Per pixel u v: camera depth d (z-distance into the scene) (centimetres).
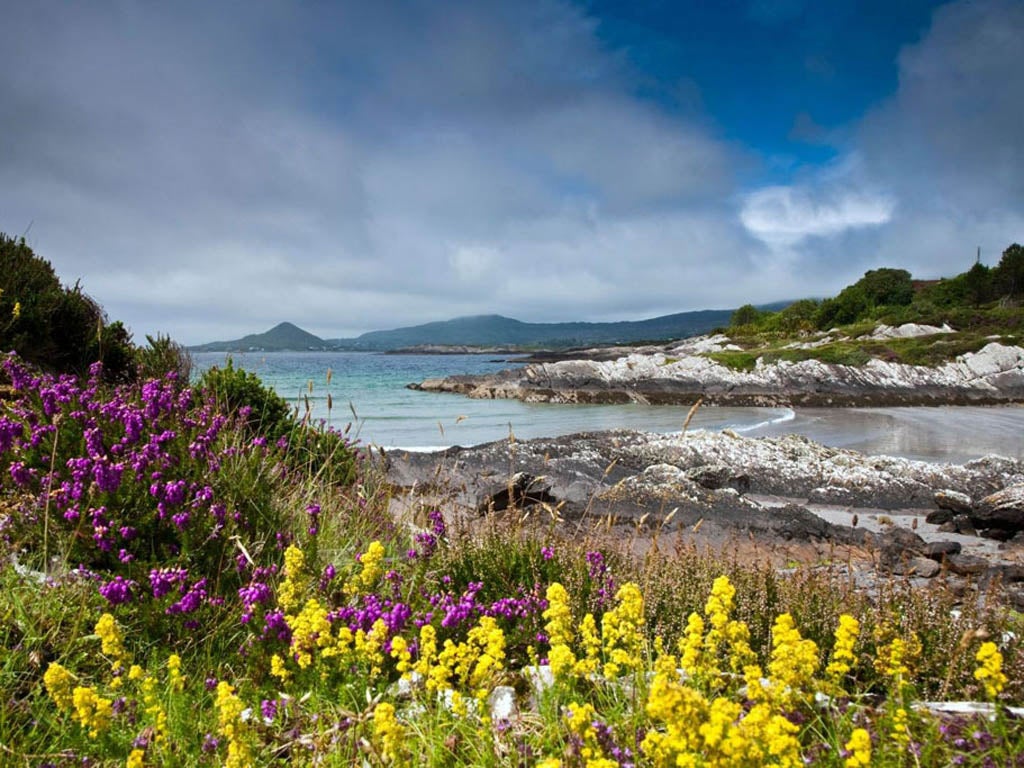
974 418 4256
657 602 503
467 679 347
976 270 11212
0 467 526
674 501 1467
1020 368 5653
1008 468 2111
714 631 309
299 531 572
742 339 11288
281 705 339
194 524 488
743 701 309
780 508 1455
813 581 572
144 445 545
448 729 314
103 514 462
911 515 1688
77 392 634
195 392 886
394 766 270
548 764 233
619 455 2184
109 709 285
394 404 4525
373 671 347
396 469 1622
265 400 984
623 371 6003
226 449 630
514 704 348
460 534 594
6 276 1039
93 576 436
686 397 5641
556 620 322
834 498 1819
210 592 454
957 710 325
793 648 275
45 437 544
